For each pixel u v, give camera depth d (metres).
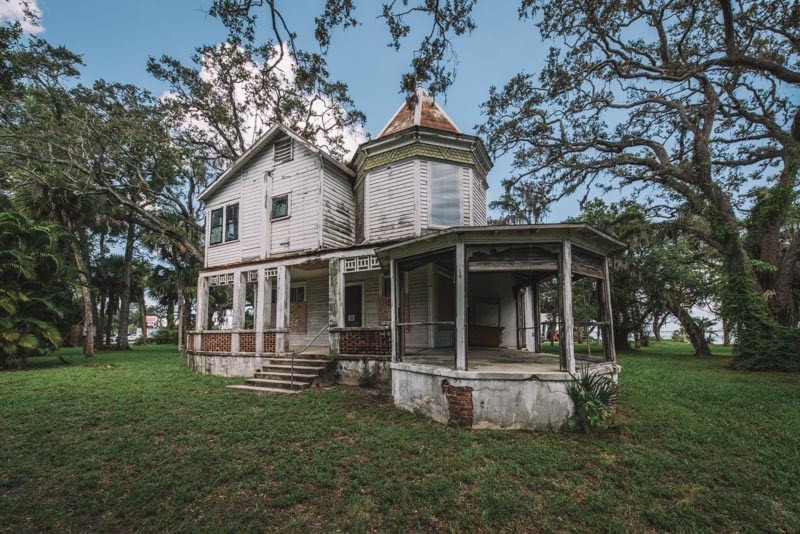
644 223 19.27
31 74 15.57
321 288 14.70
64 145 17.28
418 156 11.84
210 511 3.74
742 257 13.94
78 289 20.20
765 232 14.84
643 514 3.69
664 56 14.47
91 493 4.08
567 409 6.10
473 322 13.29
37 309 15.81
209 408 7.67
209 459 4.96
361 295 13.65
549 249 6.69
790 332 12.45
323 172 12.84
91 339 19.89
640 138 17.39
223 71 19.11
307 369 10.18
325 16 5.94
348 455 5.09
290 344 14.87
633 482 4.31
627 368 13.41
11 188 18.77
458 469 4.66
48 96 17.23
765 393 8.48
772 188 14.49
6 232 15.05
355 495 4.02
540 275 11.48
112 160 19.83
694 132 15.52
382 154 12.45
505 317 13.39
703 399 8.02
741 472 4.56
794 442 5.46
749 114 15.27
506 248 6.77
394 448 5.34
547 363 7.77
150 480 4.38
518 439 5.67
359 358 10.01
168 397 8.77
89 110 17.88
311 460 4.95
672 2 13.52
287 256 12.16
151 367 15.13
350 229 14.06
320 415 7.07
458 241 6.77
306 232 12.72
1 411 7.44
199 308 14.48
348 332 10.39
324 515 3.68
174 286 32.66
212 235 15.26
